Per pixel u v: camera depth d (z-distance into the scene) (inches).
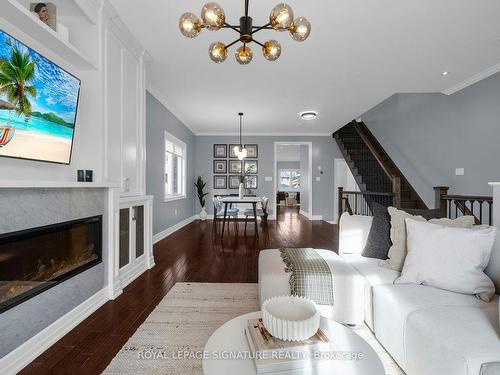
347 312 65.3
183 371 53.3
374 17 91.4
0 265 54.7
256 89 158.6
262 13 90.7
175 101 181.3
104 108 90.4
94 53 87.1
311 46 110.0
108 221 89.7
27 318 57.6
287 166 586.2
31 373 53.3
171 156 219.3
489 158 139.8
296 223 262.5
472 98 149.2
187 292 93.7
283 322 34.3
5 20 61.4
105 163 90.5
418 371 45.1
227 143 286.7
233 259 135.6
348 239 84.4
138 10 89.4
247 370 32.3
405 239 68.1
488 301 49.7
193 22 64.9
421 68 130.6
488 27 96.8
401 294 53.8
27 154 61.7
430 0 83.3
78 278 74.4
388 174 164.9
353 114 211.9
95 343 63.3
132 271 106.4
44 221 63.4
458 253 54.0
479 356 35.2
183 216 239.9
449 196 129.1
